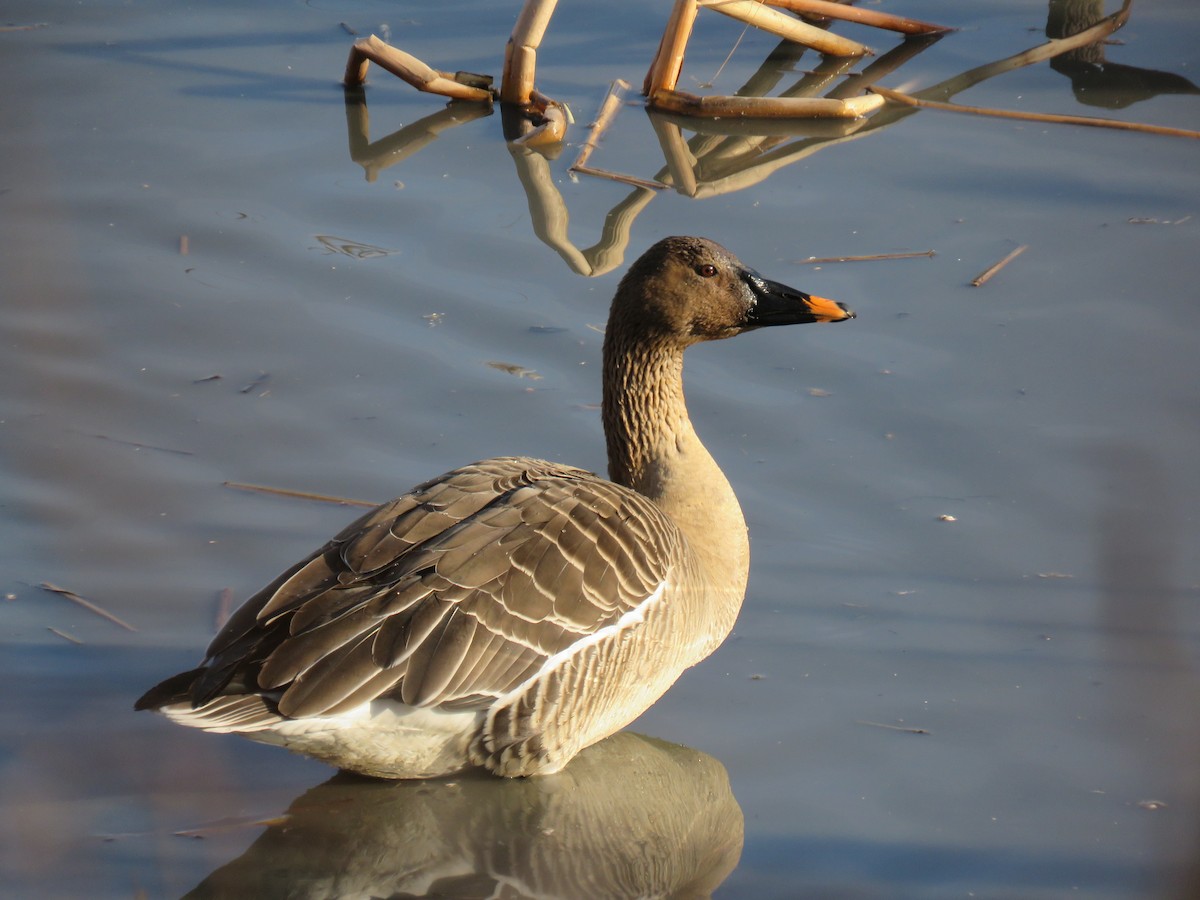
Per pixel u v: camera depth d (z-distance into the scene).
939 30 21.25
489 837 9.60
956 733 10.16
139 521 12.14
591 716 10.02
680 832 9.45
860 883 8.91
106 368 13.89
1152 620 10.62
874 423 13.39
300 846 9.41
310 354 14.16
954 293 15.01
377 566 9.45
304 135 18.42
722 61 20.78
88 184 16.83
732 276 11.85
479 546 9.63
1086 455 12.76
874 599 11.48
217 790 9.66
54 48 20.62
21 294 9.16
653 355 11.77
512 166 17.83
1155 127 17.91
